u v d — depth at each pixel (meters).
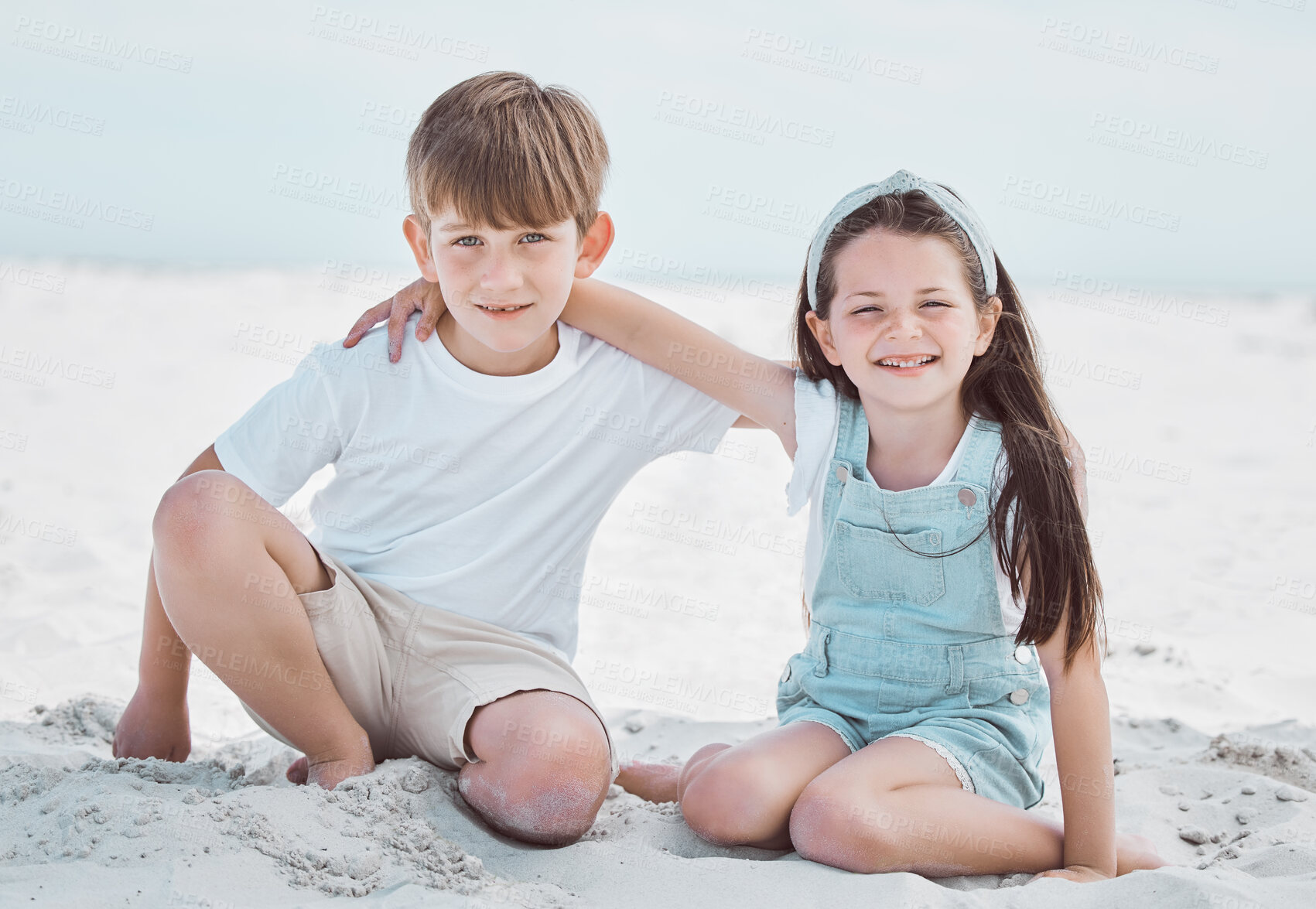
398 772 1.85
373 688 1.99
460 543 2.09
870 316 1.91
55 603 3.47
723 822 1.80
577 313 2.16
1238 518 5.29
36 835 1.54
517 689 1.89
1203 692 3.07
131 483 5.29
